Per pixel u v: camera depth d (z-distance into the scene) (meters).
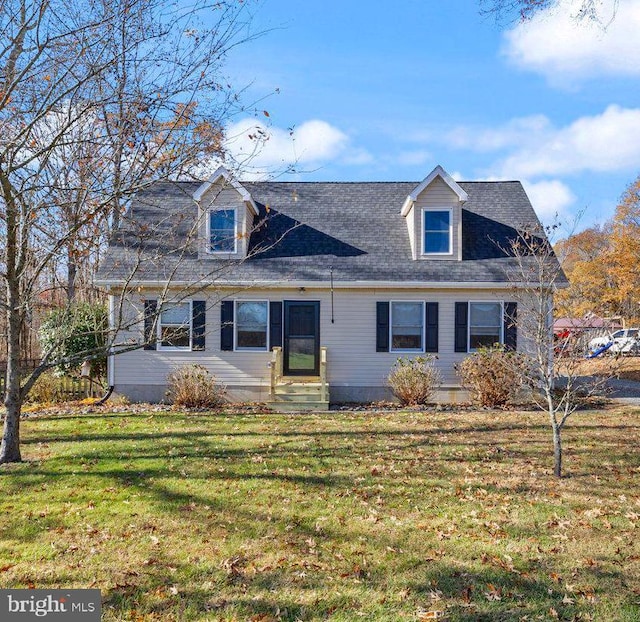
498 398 14.56
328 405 14.52
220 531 5.92
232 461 8.70
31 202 8.27
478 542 5.64
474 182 19.02
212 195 15.91
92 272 17.34
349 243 16.62
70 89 7.33
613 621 4.21
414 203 16.12
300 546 5.55
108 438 10.45
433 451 9.37
